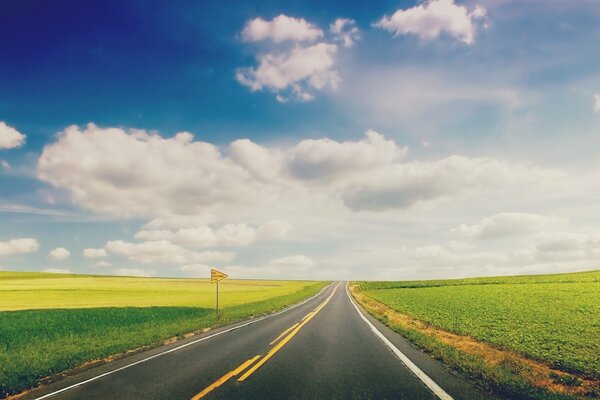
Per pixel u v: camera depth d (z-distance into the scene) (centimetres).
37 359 1192
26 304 4356
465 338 1535
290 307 3416
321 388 747
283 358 1060
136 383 826
